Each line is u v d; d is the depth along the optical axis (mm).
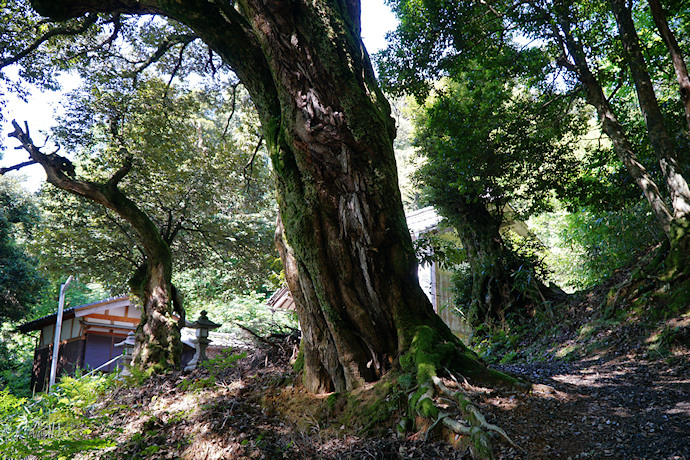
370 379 5176
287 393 5840
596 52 9688
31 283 22125
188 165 14406
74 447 5164
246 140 13398
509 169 12195
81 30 9969
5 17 9859
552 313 10969
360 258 5312
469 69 10922
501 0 10078
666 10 10172
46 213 19094
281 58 5281
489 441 3652
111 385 8695
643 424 4027
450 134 11469
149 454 5199
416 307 5398
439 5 9672
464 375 4883
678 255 7914
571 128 11891
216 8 5613
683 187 8312
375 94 5609
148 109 12492
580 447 3707
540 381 5484
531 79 10734
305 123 5242
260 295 24938
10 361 23969
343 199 5328
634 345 7324
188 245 16234
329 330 5473
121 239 14844
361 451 4109
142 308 11336
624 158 9195
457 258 7305
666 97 13406
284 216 5562
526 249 13938
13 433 6801
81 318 19938
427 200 14211
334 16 5387
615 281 10234
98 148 13570
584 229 14125
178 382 7777
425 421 4176
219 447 4867
